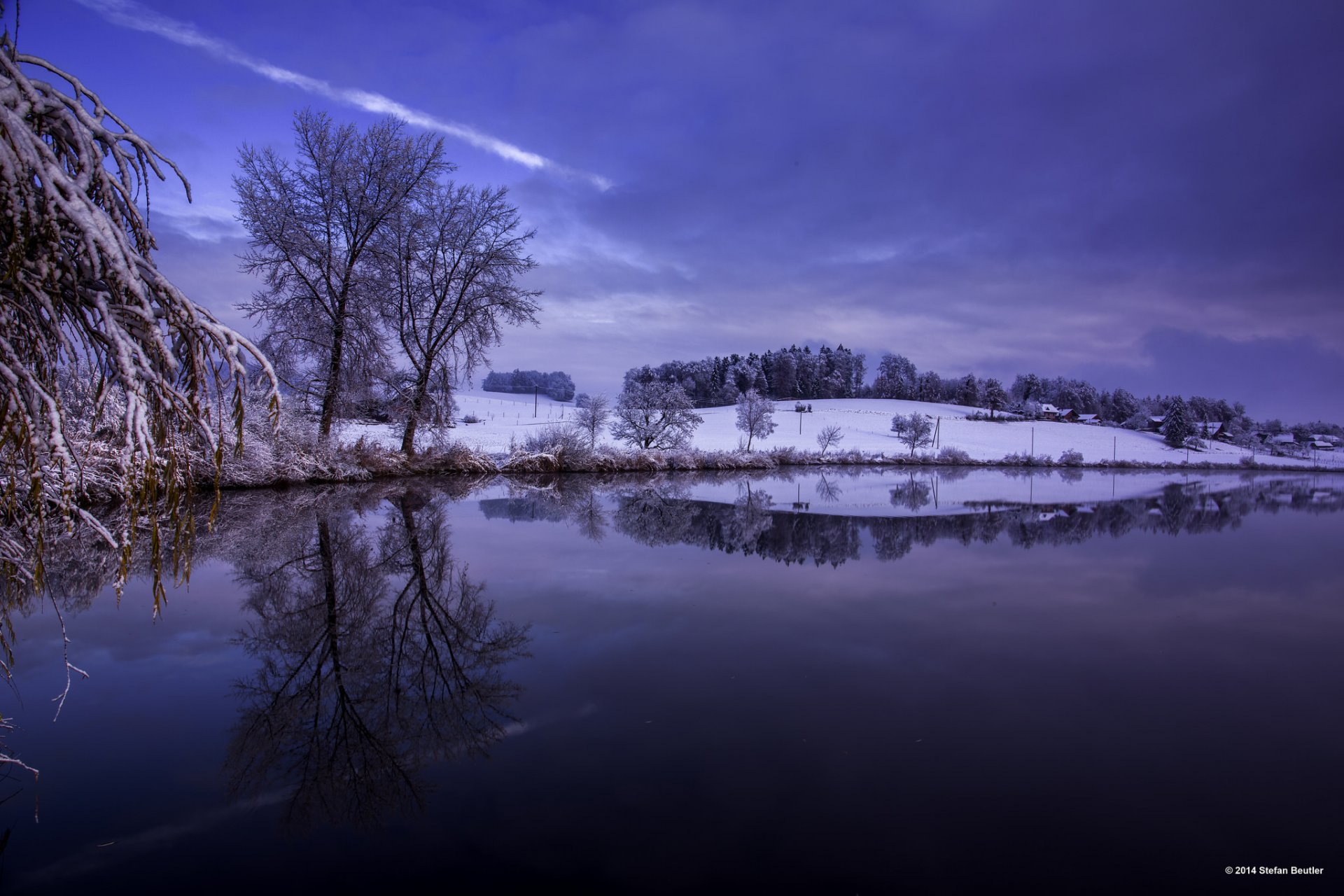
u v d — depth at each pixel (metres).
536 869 2.41
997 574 8.33
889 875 2.39
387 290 19.17
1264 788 3.11
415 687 4.20
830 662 4.79
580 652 4.89
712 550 9.53
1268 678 4.62
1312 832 2.73
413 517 11.87
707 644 5.14
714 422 66.75
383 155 18.22
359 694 4.09
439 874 2.38
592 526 11.48
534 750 3.36
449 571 7.56
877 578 7.86
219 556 8.09
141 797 2.93
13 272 2.03
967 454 52.81
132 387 2.24
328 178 17.77
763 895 2.26
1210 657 5.09
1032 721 3.82
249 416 14.84
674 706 3.94
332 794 2.95
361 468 18.17
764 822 2.73
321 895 2.25
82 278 2.37
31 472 2.40
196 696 4.06
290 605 6.07
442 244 20.20
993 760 3.34
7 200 1.99
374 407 21.22
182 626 5.43
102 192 2.39
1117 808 2.90
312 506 12.62
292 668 4.53
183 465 2.49
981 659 4.93
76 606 5.99
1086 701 4.15
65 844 2.57
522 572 7.64
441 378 21.34
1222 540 11.98
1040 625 5.93
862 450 53.81
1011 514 16.12
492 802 2.87
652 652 4.93
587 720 3.73
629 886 2.31
